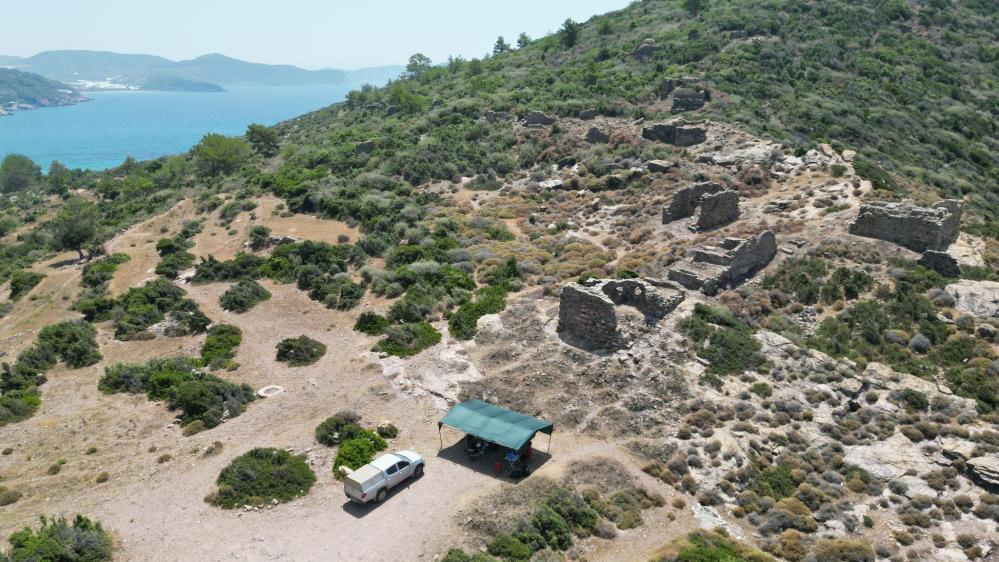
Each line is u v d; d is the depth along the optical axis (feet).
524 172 281.54
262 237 228.63
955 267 137.59
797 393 112.57
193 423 115.03
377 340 146.72
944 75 366.02
